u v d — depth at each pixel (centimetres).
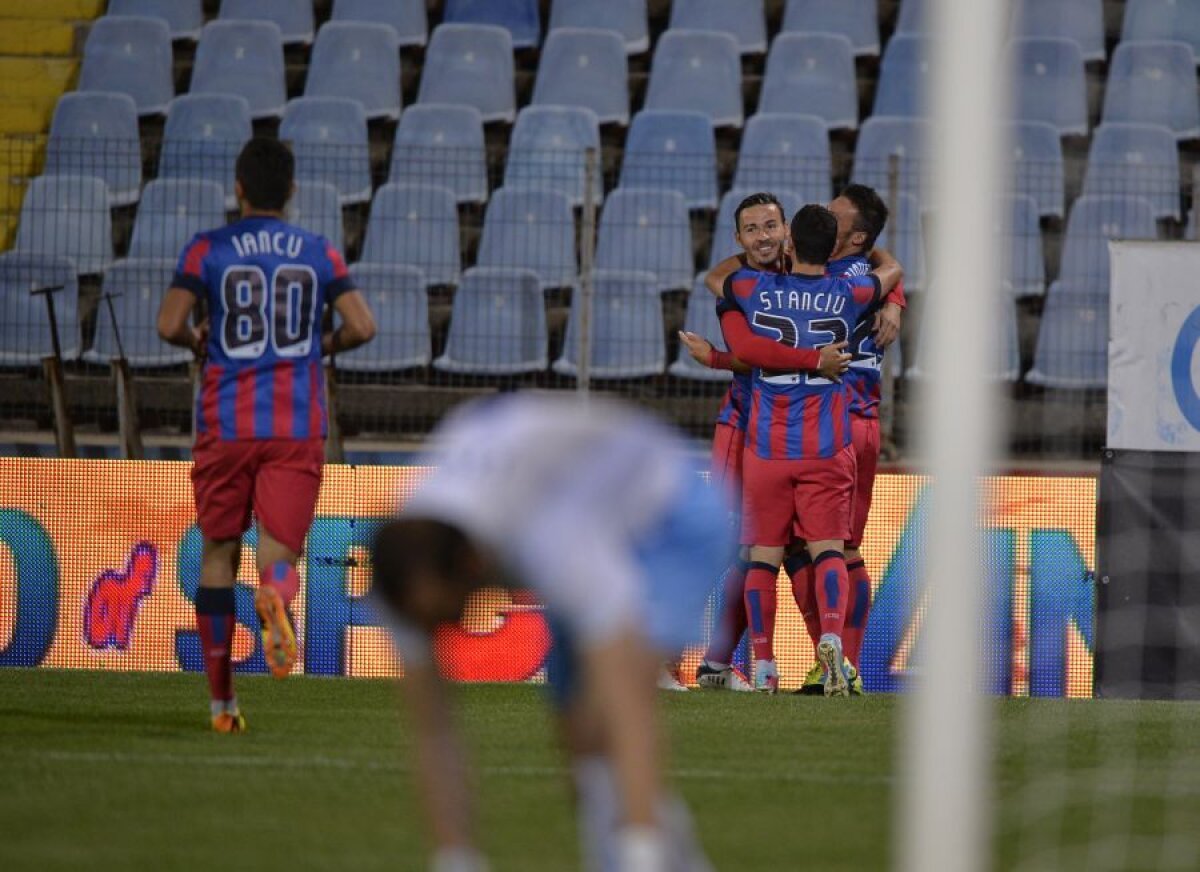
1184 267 2434
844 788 1323
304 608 2473
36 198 4078
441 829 718
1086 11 4688
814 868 1016
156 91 4612
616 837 672
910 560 2486
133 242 4109
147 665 2492
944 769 820
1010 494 2473
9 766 1389
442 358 3825
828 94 4656
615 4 4844
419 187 4088
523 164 3947
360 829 1123
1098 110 4653
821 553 2117
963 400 858
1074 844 1134
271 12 4797
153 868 991
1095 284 3991
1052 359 3869
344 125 4444
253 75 4634
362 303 1655
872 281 2141
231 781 1319
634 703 648
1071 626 2464
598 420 734
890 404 3250
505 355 3834
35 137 3762
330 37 4662
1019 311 4047
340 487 2488
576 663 791
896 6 4928
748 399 2241
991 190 870
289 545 1593
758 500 2142
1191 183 4144
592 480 704
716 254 4019
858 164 4425
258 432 1589
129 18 4662
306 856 1032
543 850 1055
